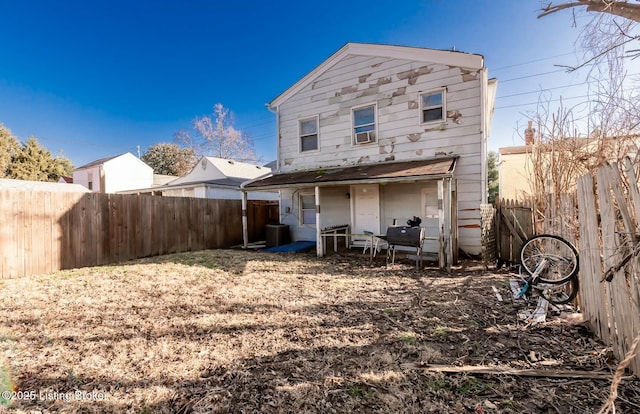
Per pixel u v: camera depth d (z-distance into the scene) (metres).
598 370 2.23
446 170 6.46
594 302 2.84
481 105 7.48
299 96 10.27
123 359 2.58
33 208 5.97
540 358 2.47
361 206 9.28
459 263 6.97
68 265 6.46
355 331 3.16
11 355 2.65
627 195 2.34
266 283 5.24
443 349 2.70
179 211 8.86
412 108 8.34
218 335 3.08
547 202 5.01
